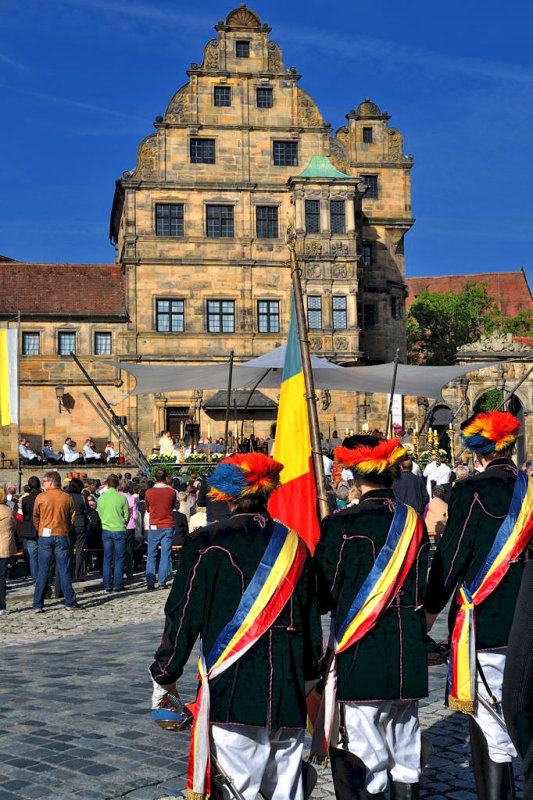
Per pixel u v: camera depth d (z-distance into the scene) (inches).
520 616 145.4
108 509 713.0
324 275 1856.5
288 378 367.2
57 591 701.3
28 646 488.7
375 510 191.8
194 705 168.7
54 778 237.1
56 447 1786.4
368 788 181.6
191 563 168.6
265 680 162.6
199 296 1855.3
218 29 1899.6
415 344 2763.3
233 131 1895.9
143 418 1809.8
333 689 186.5
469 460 1286.9
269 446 1565.0
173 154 1870.1
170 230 1865.2
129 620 574.6
